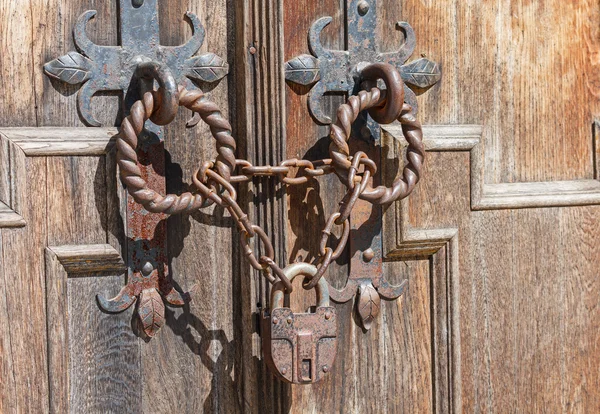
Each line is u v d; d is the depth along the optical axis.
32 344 1.19
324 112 1.34
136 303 1.24
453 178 1.43
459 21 1.44
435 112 1.42
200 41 1.27
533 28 1.50
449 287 1.42
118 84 1.22
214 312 1.30
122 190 1.22
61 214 1.20
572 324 1.53
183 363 1.28
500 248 1.47
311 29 1.32
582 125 1.54
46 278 1.19
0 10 1.17
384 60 1.37
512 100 1.48
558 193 1.50
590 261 1.54
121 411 1.24
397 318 1.40
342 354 1.36
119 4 1.22
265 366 1.30
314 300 1.34
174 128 1.26
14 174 1.17
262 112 1.28
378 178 1.37
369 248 1.37
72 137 1.20
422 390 1.42
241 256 1.30
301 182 1.26
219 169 1.20
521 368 1.49
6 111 1.17
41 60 1.19
